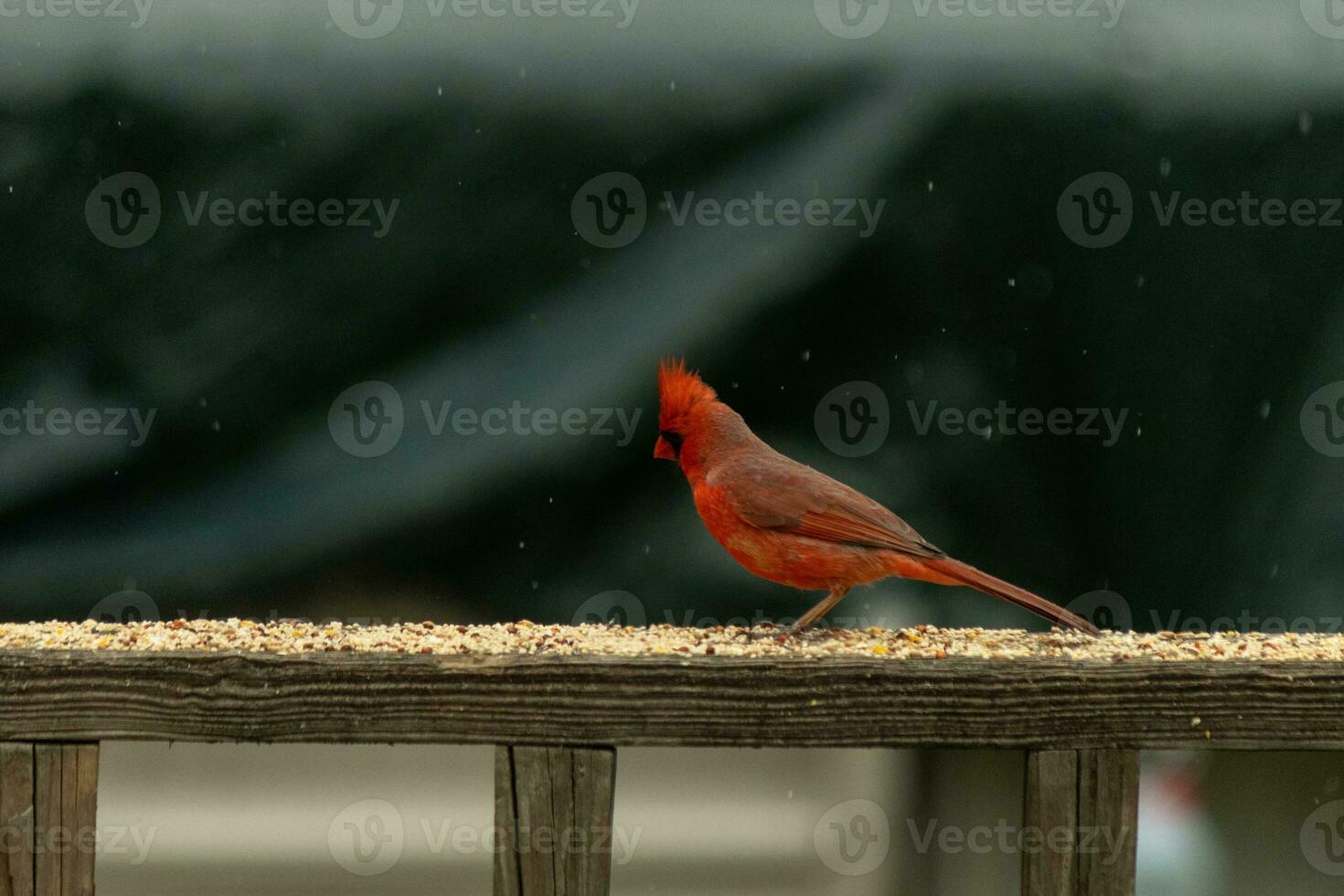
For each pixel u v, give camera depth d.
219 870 8.43
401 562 10.77
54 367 10.73
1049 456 11.03
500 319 10.91
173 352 10.79
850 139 10.95
